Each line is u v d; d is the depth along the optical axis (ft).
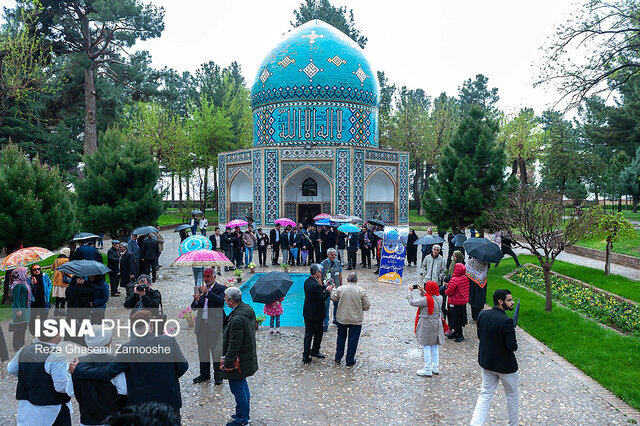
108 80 128.57
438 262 35.65
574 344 26.68
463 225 57.31
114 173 60.44
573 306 35.65
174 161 136.26
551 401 20.06
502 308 17.60
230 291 18.38
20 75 75.97
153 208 61.62
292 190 92.38
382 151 89.10
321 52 89.15
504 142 56.54
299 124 88.89
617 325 30.55
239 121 147.33
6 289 38.93
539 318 31.94
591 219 36.04
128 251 40.47
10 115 108.47
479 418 17.35
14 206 40.68
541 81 47.78
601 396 20.45
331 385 22.00
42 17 82.43
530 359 25.21
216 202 170.81
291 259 58.54
